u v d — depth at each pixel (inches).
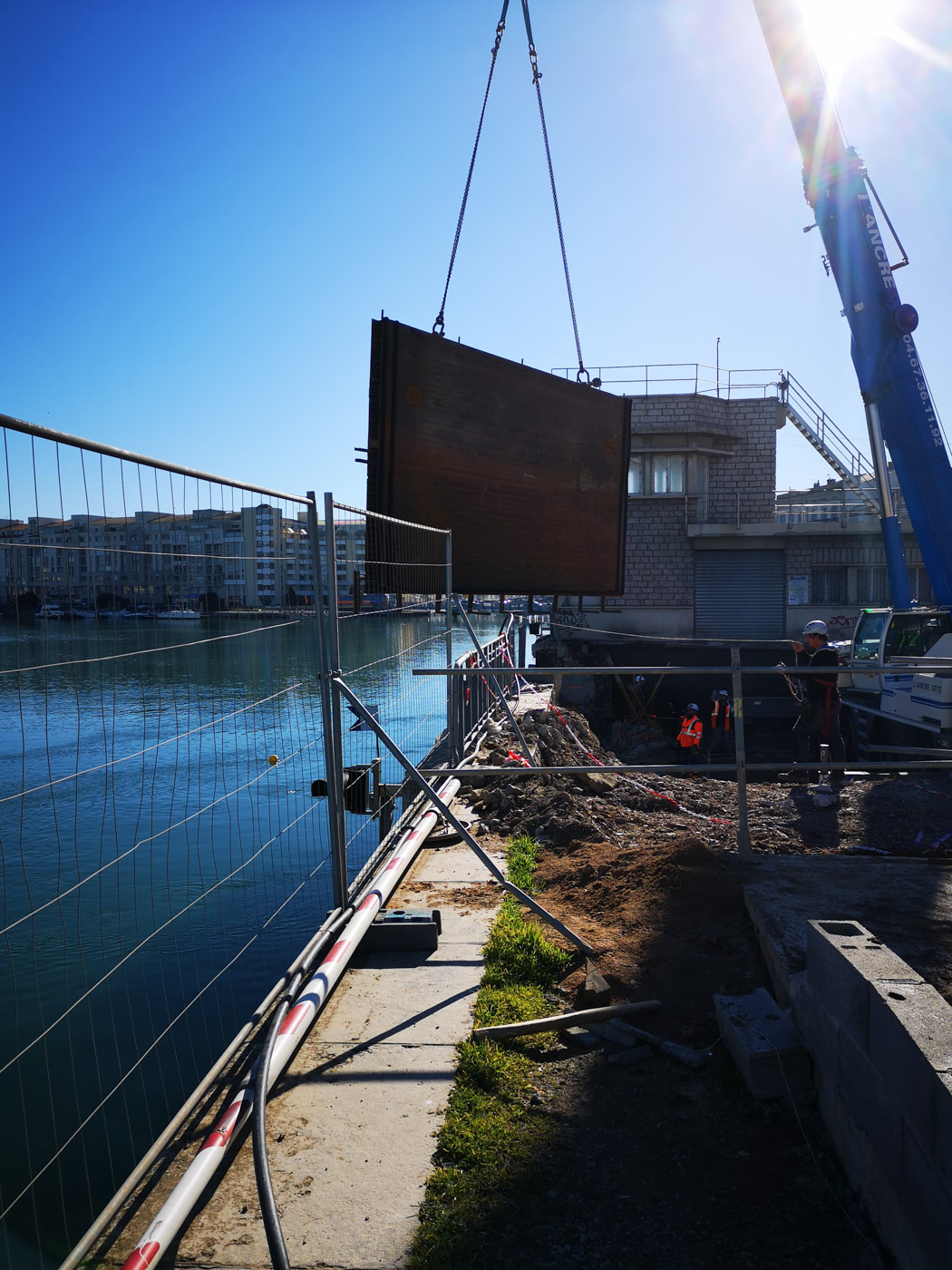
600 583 508.4
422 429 400.5
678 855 208.8
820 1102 120.8
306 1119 126.4
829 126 440.1
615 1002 157.5
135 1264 93.4
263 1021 147.9
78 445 101.0
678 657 1083.3
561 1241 102.3
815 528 1147.9
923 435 452.4
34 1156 211.3
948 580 459.8
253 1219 106.3
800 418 1185.4
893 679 523.8
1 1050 274.4
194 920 358.9
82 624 101.3
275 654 172.4
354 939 170.2
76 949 343.6
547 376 456.4
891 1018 93.4
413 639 331.0
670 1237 102.9
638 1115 126.5
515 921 193.9
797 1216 105.0
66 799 407.5
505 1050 143.9
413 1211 107.4
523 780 330.3
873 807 297.0
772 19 421.7
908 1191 89.0
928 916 163.2
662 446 1180.5
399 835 256.5
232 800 436.8
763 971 158.2
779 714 1001.5
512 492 445.4
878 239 450.0
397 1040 148.0
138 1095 235.8
